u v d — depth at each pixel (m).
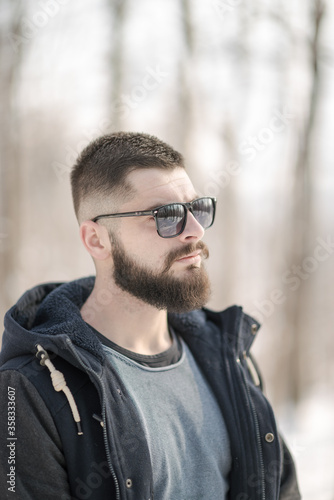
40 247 9.29
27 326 1.39
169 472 1.25
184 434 1.33
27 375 1.17
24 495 1.12
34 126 7.06
